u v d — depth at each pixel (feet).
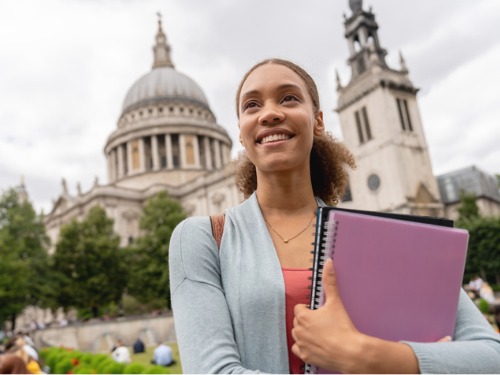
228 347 7.16
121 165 320.70
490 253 198.59
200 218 9.15
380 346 6.13
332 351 6.22
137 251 188.14
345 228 7.03
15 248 166.61
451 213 264.31
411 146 226.58
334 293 6.72
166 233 188.14
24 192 364.99
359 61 245.86
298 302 7.64
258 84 9.25
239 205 9.76
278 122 8.93
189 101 350.02
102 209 200.64
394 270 6.95
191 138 321.32
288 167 8.98
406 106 239.50
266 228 8.87
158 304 187.01
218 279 8.25
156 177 301.43
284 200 9.46
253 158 9.34
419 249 7.01
